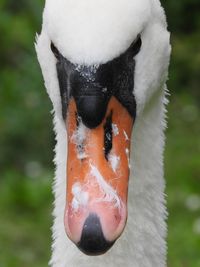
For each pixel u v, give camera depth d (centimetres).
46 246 1452
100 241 597
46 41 677
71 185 621
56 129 741
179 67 1950
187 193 1590
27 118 1741
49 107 1747
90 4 634
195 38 1978
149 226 743
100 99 633
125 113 649
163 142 755
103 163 625
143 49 660
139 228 736
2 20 2003
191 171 1673
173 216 1509
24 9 2056
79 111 633
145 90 667
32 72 1769
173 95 1936
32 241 1464
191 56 1952
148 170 741
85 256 726
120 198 616
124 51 639
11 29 2006
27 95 1769
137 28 645
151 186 744
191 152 1759
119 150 635
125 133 643
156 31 678
